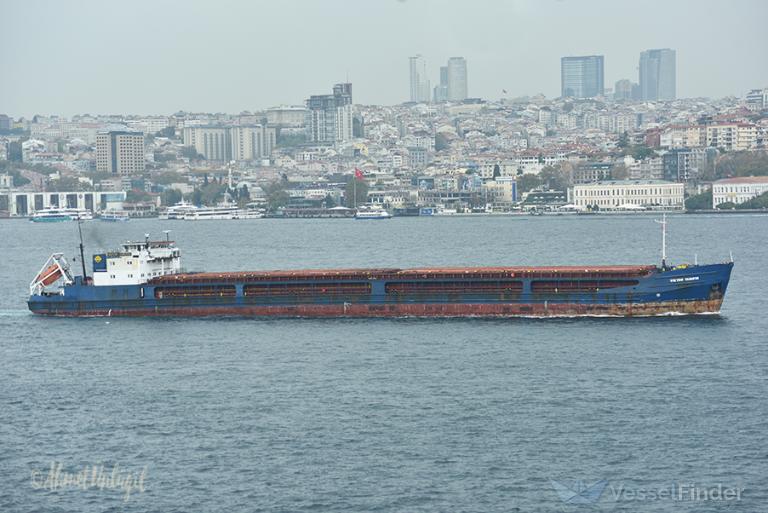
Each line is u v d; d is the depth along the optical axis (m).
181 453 172.75
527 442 174.00
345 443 175.12
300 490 157.38
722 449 169.62
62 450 175.88
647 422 182.62
